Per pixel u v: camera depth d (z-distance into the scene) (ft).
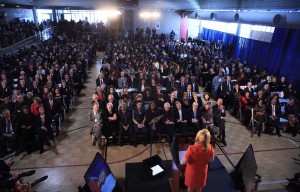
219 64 39.01
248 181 14.47
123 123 21.06
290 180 16.16
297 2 29.96
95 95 23.25
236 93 28.76
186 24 81.15
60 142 21.49
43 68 36.01
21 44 54.85
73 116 26.89
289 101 25.82
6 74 32.27
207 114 22.08
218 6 52.80
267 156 20.16
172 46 58.03
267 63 38.27
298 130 24.20
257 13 33.55
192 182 12.46
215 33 62.80
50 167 17.92
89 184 13.78
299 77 31.19
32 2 60.70
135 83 31.68
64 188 15.79
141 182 15.20
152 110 21.45
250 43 43.70
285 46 34.12
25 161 18.61
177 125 22.13
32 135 20.38
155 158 16.46
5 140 19.26
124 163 18.60
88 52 50.96
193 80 30.27
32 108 21.36
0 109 22.72
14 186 14.05
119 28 79.30
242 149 21.17
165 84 31.07
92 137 21.34
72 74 33.09
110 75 31.99
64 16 93.61
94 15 96.68
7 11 63.52
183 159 13.38
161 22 82.74
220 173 16.25
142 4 63.82
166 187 14.83
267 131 24.48
